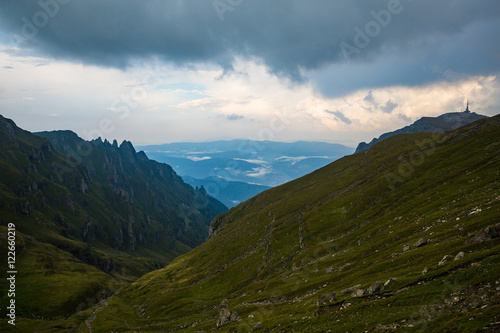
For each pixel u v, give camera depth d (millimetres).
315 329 50625
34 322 139625
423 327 38062
